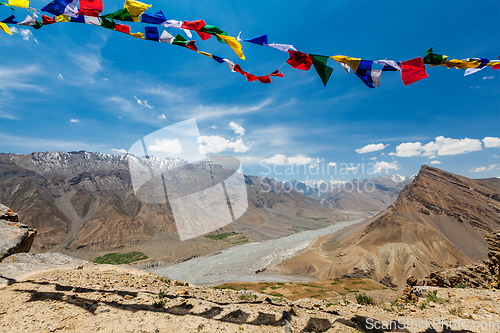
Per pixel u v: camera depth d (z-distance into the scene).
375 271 128.75
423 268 128.88
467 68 3.49
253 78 3.88
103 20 3.16
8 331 3.57
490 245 14.78
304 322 4.96
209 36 3.41
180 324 4.36
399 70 3.41
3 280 5.58
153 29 3.33
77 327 3.89
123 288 6.30
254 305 5.95
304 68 3.54
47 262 7.68
